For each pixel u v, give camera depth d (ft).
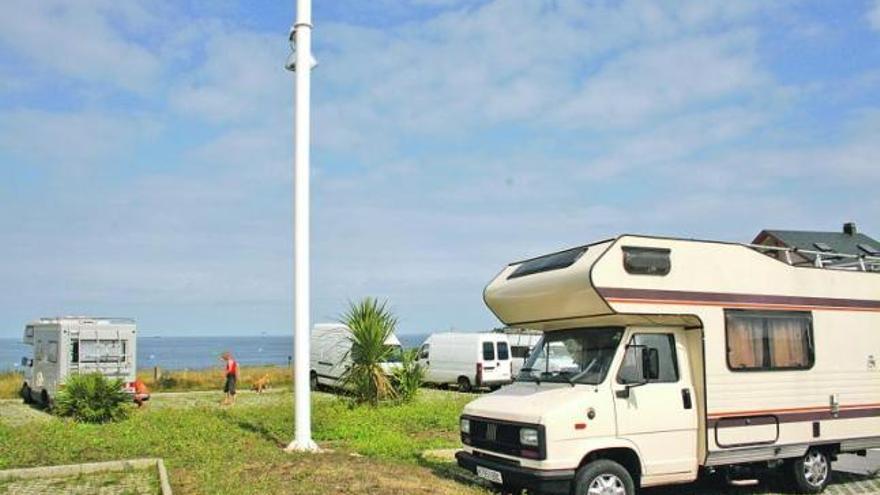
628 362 30.35
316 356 95.14
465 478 34.04
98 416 57.62
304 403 41.63
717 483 36.47
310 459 36.78
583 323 32.40
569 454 28.17
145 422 54.39
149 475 36.27
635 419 29.76
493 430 30.58
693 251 32.32
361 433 49.03
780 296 34.65
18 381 104.99
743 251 33.78
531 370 33.24
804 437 34.32
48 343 77.15
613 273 30.09
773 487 36.22
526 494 29.35
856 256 38.78
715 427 31.50
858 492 35.45
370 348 65.05
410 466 36.32
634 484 29.81
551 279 31.78
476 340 96.99
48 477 36.14
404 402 66.59
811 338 35.40
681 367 31.68
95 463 37.70
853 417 36.14
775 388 33.63
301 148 42.16
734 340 32.76
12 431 48.96
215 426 51.55
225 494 29.63
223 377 113.39
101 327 74.64
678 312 31.30
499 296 35.09
